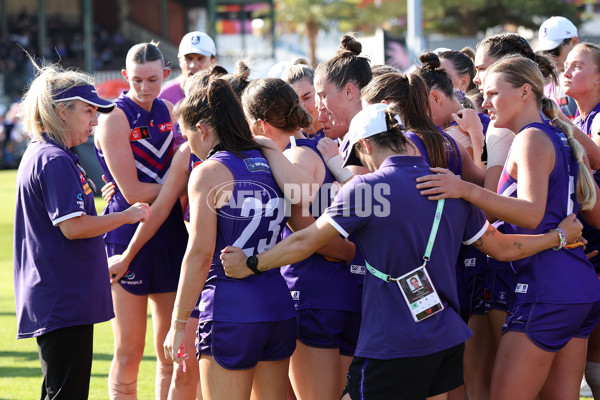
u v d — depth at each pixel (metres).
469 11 106.75
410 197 8.08
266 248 8.76
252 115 9.46
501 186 9.39
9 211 50.47
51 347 9.57
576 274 9.03
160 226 11.66
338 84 10.37
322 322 9.57
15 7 110.75
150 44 12.12
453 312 8.35
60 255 9.50
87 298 9.64
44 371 9.70
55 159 9.38
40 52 103.38
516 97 9.16
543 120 9.39
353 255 9.72
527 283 9.14
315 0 139.12
